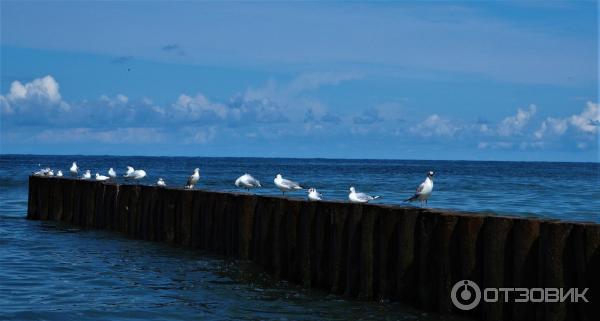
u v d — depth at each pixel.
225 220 17.42
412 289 12.30
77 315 11.96
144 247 19.33
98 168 98.50
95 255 18.08
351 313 12.19
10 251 18.61
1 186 48.09
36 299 13.05
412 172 95.88
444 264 11.75
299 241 14.58
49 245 19.77
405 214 12.34
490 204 32.75
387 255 12.65
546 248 10.41
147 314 12.14
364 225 12.98
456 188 48.41
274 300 13.20
